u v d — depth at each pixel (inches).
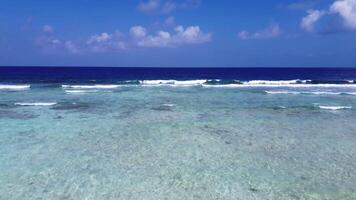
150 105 1070.4
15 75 2950.3
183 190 418.3
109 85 1728.6
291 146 616.1
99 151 574.2
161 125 778.8
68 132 702.5
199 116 890.1
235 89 1611.7
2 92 1382.9
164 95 1333.7
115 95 1320.1
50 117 856.3
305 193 411.8
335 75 3494.1
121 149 586.9
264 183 441.7
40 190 414.6
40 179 449.1
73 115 888.3
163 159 534.9
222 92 1459.2
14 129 722.2
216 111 967.6
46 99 1179.9
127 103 1110.4
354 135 701.9
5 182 437.4
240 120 842.2
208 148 597.9
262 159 540.1
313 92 1471.5
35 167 493.0
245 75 3467.0
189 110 981.2
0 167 489.4
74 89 1536.7
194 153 567.8
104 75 3127.5
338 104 1120.2
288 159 541.0
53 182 439.5
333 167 504.1
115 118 854.5
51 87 1606.8
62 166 498.9
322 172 482.6
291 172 482.3
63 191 413.1
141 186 429.4
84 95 1309.1
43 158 534.0
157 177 459.5
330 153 575.5
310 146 617.3
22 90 1465.3
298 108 1028.5
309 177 463.2
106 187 426.0
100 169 488.4
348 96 1337.4
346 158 548.4
